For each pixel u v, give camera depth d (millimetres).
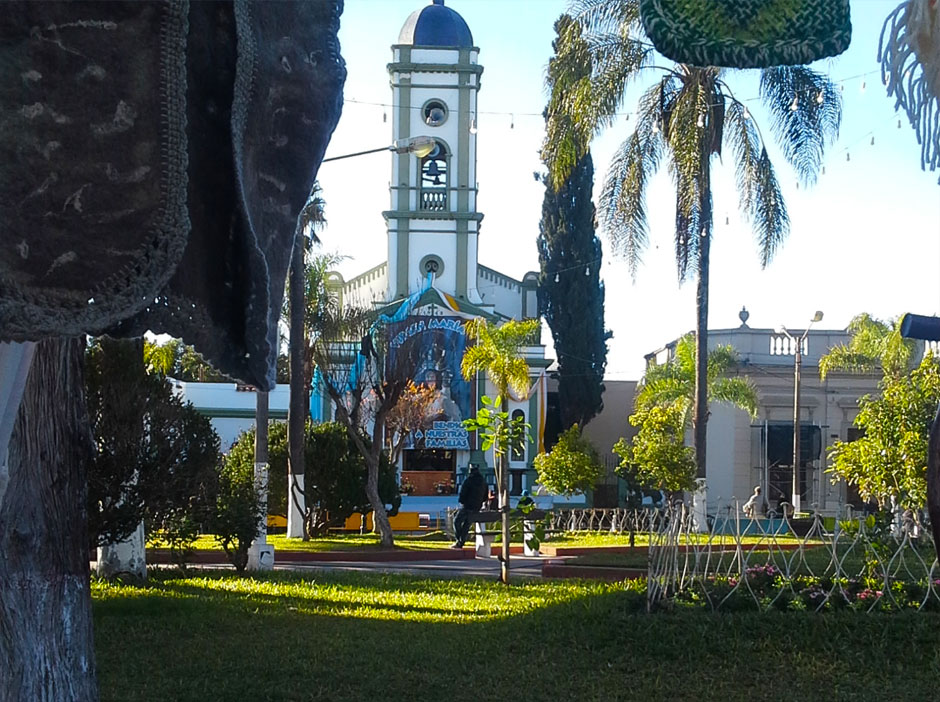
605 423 51031
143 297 2832
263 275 3076
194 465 14328
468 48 48000
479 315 44719
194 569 17781
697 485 26391
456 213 47750
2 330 2705
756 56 3652
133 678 8617
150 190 2863
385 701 7875
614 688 8180
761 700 7867
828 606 9930
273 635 10523
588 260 47250
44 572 6832
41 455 6938
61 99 2822
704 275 25688
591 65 22453
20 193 2764
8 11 2795
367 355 28172
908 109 3971
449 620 11594
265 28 3246
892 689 8047
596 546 23062
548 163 23609
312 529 28953
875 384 38969
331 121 3400
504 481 16172
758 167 24156
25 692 6609
